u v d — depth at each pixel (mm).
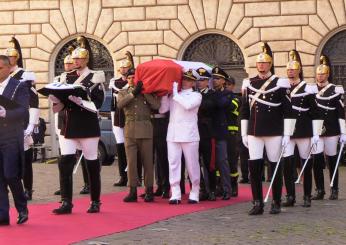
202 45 44375
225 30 43688
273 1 43062
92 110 19703
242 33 43469
